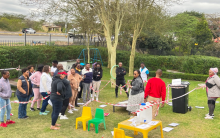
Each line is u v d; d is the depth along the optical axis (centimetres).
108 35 1255
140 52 2267
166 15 1664
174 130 580
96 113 592
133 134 555
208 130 581
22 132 553
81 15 1258
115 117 702
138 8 1488
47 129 578
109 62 2014
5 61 1229
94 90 923
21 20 4241
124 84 1000
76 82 753
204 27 2611
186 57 1780
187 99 766
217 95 666
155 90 591
